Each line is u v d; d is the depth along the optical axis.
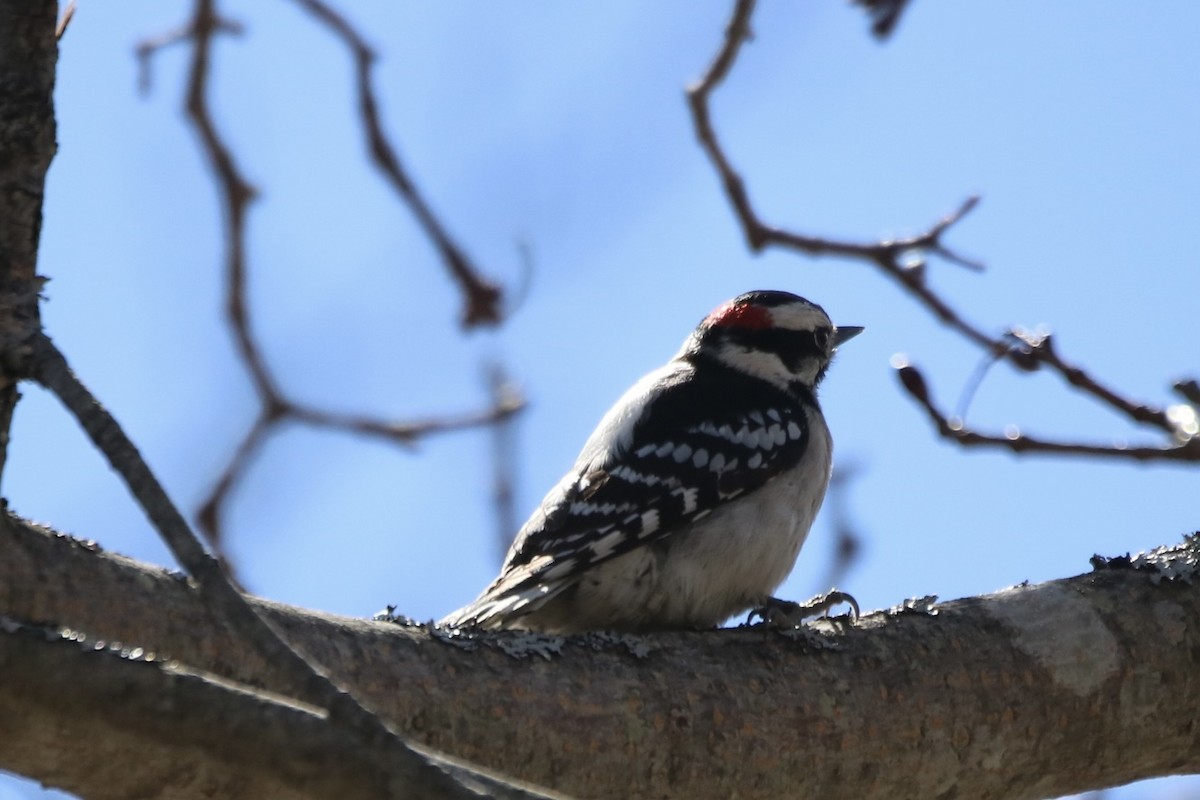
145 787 5.23
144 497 4.73
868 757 7.29
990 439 8.69
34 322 5.75
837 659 7.45
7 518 5.96
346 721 4.28
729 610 9.90
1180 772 8.06
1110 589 8.05
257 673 6.13
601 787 6.79
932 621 7.77
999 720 7.55
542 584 9.13
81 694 4.44
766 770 7.09
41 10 6.11
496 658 6.81
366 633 6.62
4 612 5.83
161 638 6.03
